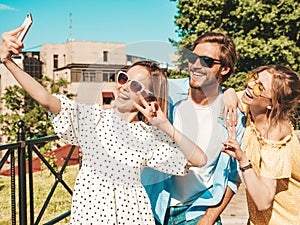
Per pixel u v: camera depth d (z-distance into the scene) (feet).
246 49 58.54
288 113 8.42
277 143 8.23
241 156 7.95
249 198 8.96
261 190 7.93
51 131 56.65
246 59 60.39
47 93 7.79
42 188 26.45
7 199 24.39
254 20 61.31
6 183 29.40
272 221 8.71
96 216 7.68
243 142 8.80
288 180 8.59
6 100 58.80
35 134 56.29
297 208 8.63
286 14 60.59
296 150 8.39
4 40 7.56
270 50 58.44
